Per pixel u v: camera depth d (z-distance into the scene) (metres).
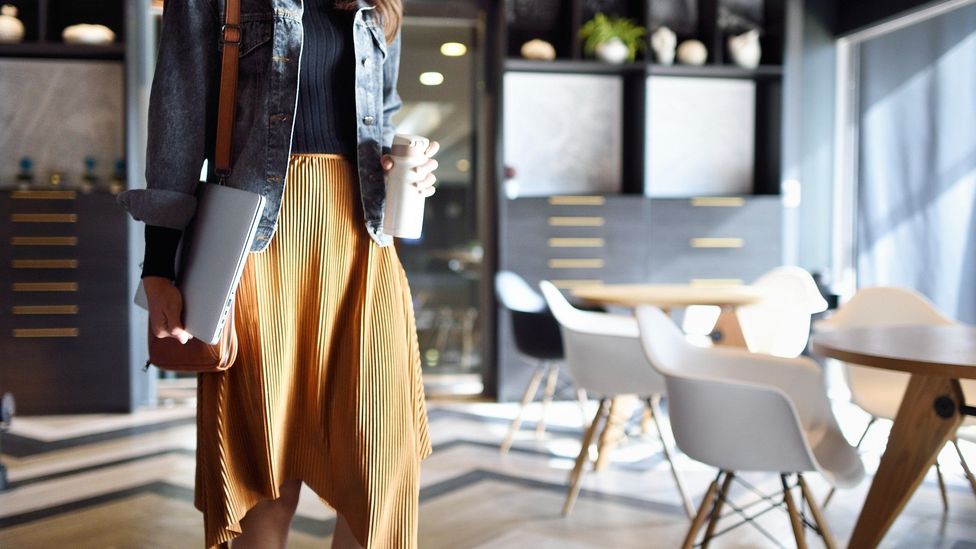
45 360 5.31
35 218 5.29
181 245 1.36
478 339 6.17
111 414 5.34
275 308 1.42
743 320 4.37
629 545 2.93
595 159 6.21
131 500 3.44
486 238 6.10
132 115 5.39
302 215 1.43
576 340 3.33
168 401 5.75
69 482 3.72
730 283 6.07
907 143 6.07
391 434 1.50
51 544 2.90
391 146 1.51
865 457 4.16
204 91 1.38
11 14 5.53
